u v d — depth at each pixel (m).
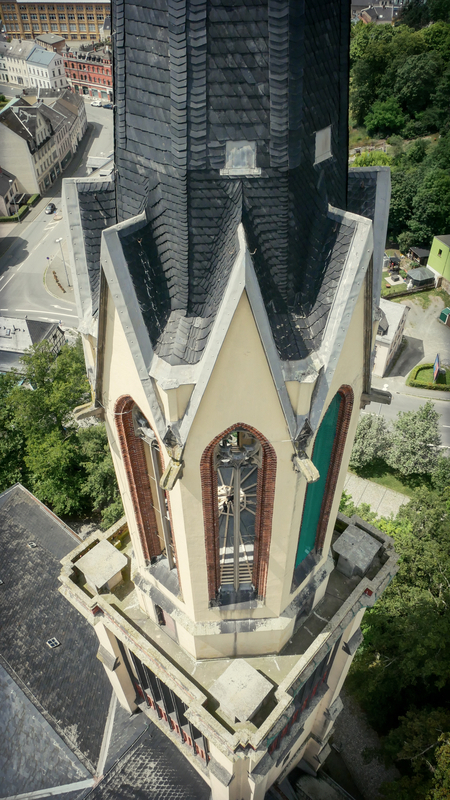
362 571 26.22
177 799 27.88
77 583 25.86
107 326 15.72
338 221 15.19
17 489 44.94
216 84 13.17
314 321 15.42
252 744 19.86
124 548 27.38
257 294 13.28
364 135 139.25
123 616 24.75
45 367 65.31
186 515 17.89
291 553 19.94
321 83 14.36
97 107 190.62
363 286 15.48
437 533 48.47
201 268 14.77
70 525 65.12
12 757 29.16
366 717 46.94
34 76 197.50
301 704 27.91
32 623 34.84
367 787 43.09
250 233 14.27
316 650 22.44
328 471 20.95
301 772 38.81
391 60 135.38
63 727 29.70
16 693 30.77
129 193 15.63
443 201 105.75
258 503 18.44
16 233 129.12
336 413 19.31
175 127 13.56
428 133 132.62
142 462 19.72
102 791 27.56
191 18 12.52
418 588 45.81
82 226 16.77
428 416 69.38
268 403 15.52
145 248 14.92
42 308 107.50
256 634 21.73
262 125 13.57
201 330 14.74
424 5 163.00
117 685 28.70
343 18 14.51
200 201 14.18
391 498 69.44
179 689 21.97
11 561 39.06
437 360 84.81
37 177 139.75
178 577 20.77
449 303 103.50
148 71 13.58
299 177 14.40
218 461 17.20
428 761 37.72
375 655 44.06
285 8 12.35
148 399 15.34
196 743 26.48
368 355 17.61
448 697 45.88
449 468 66.31
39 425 63.84
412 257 112.12
